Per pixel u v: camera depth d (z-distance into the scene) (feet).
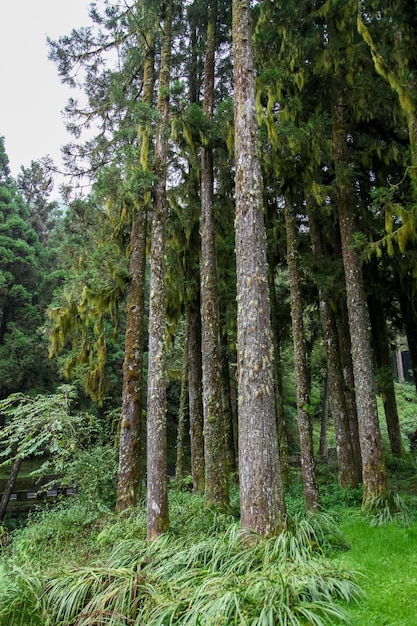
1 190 79.77
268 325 19.25
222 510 26.16
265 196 37.37
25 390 70.90
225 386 44.39
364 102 27.63
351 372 38.32
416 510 23.48
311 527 18.01
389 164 33.06
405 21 23.81
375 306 41.32
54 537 25.53
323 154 30.37
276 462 17.85
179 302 40.57
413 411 89.45
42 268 80.43
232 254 39.60
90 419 33.68
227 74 41.37
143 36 32.83
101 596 14.56
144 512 26.30
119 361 78.33
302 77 26.84
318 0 27.96
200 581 14.40
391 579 14.08
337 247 37.04
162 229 26.63
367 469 24.50
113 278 31.71
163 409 23.66
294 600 12.32
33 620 15.57
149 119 27.17
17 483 53.21
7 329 73.56
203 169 32.94
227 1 35.96
